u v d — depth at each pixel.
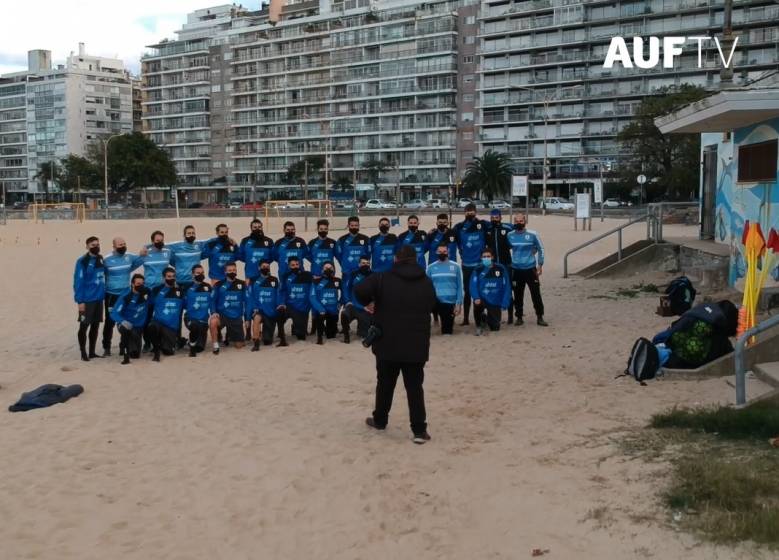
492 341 11.95
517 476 6.02
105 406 8.73
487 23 110.12
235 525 5.44
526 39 106.88
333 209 77.19
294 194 130.50
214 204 127.75
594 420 7.34
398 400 8.69
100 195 131.12
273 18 140.38
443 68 115.00
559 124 104.88
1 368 11.20
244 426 7.79
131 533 5.34
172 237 41.81
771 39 89.00
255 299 12.07
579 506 5.34
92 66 174.62
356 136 124.50
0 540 5.26
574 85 103.69
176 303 11.51
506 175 97.12
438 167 116.56
